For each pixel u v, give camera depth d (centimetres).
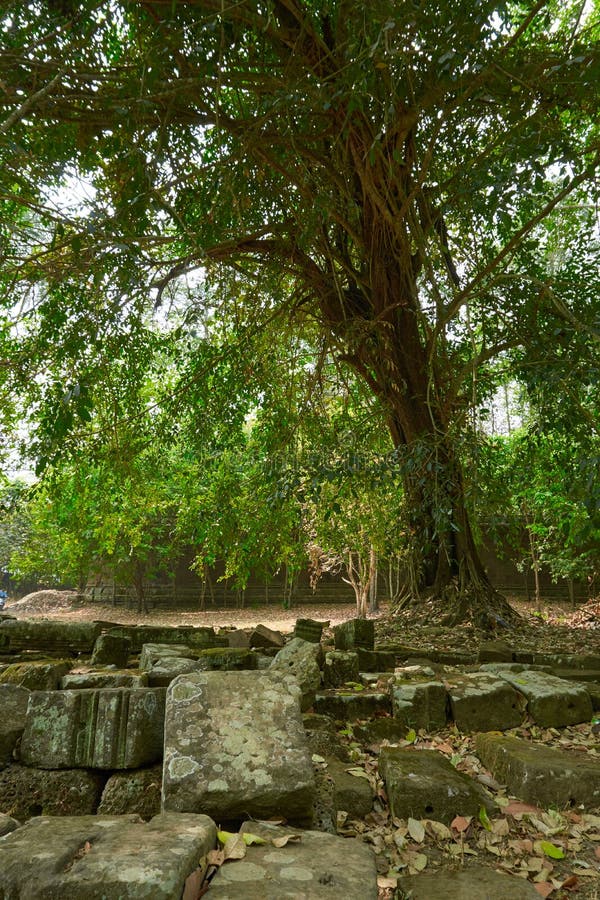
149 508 1367
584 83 507
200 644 602
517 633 818
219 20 489
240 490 1010
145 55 509
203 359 969
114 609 1998
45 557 1903
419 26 479
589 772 330
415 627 846
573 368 677
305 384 1046
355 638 590
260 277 905
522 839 296
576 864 278
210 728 282
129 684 416
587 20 820
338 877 197
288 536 1109
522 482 897
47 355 809
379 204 744
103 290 686
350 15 512
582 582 1788
